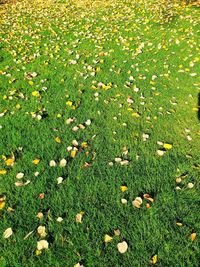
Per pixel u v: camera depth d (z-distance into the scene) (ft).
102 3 15.38
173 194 4.75
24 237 4.25
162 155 5.50
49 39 11.19
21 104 7.20
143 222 4.36
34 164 5.43
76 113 6.75
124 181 5.03
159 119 6.46
